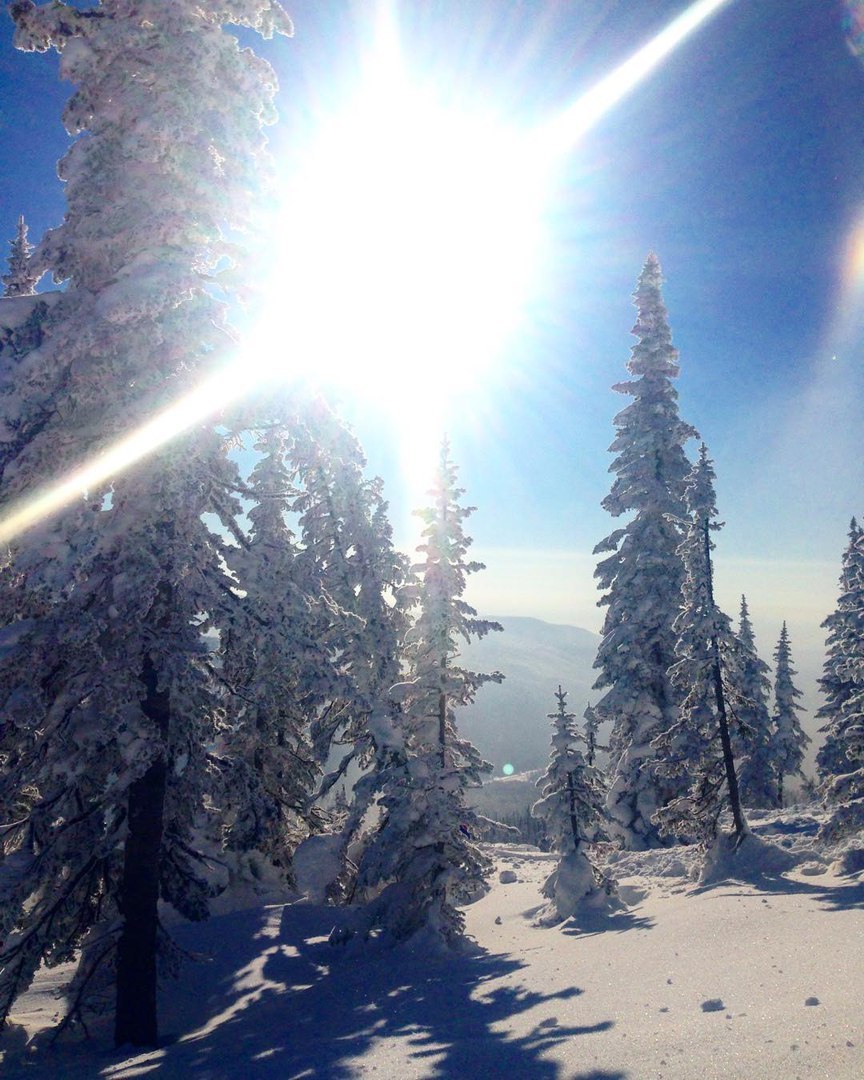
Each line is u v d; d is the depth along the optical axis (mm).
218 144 11281
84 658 11195
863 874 14227
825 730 38031
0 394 10461
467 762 16312
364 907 15734
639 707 26469
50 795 11352
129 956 11406
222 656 14133
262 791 14203
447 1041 8047
